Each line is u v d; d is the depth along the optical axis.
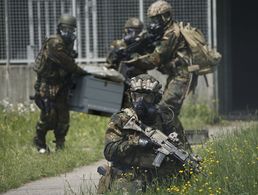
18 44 54.84
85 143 41.75
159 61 37.75
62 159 35.84
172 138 23.86
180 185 24.02
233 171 26.47
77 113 48.53
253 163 26.92
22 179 31.67
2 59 54.91
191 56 37.88
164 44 37.59
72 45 37.56
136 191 23.86
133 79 24.22
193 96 52.59
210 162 27.12
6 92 54.41
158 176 24.23
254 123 42.03
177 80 37.75
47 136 43.31
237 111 58.38
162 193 23.34
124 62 38.91
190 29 38.38
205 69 38.25
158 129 24.42
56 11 54.56
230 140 33.22
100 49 54.31
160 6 37.81
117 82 38.62
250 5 64.81
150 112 23.86
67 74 37.78
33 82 54.25
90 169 34.72
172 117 24.86
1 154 37.75
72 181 31.59
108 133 24.06
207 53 38.16
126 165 24.17
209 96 52.59
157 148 23.81
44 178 32.72
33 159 36.03
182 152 24.02
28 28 54.75
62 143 38.97
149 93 23.95
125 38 39.16
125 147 23.75
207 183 23.91
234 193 23.95
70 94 38.44
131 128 23.75
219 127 49.66
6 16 54.69
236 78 65.75
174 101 37.62
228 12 57.47
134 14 53.75
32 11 54.66
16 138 42.59
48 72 37.38
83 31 54.41
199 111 51.84
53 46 36.88
